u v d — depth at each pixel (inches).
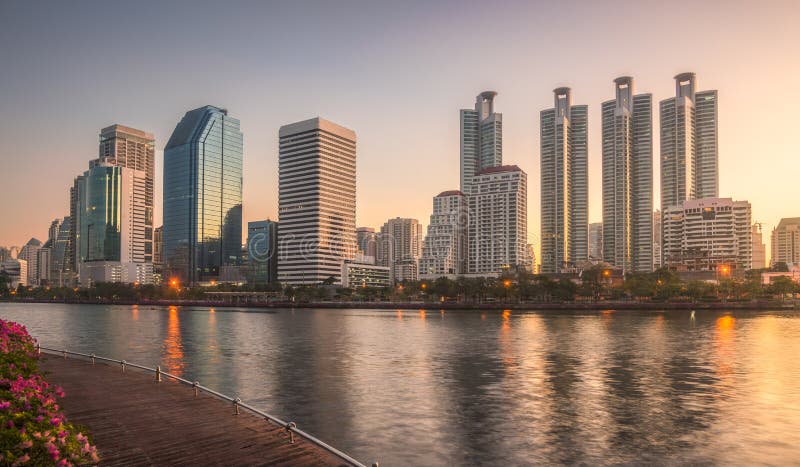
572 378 2235.5
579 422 1534.2
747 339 3841.0
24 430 524.4
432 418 1582.2
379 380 2208.4
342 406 1734.7
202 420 1167.0
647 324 5506.9
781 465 1185.4
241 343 3801.7
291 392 1961.1
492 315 7760.8
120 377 1675.7
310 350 3324.3
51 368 1845.5
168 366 2630.4
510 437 1391.5
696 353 3046.3
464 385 2087.8
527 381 2170.3
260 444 1007.0
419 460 1227.2
